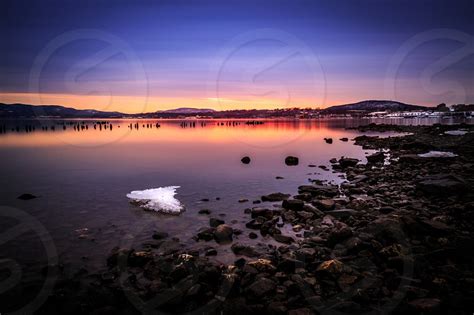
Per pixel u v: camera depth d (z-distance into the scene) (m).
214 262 7.97
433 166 20.48
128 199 15.16
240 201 14.40
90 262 8.59
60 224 11.65
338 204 12.57
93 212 13.09
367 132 71.19
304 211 11.89
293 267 7.38
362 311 5.80
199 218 12.10
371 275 6.95
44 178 20.86
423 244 8.24
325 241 8.92
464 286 6.28
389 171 19.73
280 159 29.22
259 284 6.59
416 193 13.64
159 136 68.19
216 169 23.89
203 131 89.38
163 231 10.83
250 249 8.85
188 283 6.92
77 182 19.47
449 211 10.68
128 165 26.44
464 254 7.35
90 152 37.03
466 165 19.28
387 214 11.02
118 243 9.86
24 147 44.31
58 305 6.67
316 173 21.30
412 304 5.73
